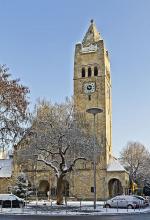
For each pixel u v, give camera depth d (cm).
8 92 4522
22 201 5150
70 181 8475
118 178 8312
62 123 5638
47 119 5662
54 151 5616
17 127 4584
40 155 5753
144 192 11550
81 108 9000
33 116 5678
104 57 9225
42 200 8031
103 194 8244
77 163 8506
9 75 4675
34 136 5469
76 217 3444
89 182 8344
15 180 7912
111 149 9494
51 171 8531
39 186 8631
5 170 9000
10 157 9556
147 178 11631
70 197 8319
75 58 9438
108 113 9281
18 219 3120
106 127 8750
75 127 5688
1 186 8806
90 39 9512
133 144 11975
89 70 9250
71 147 5494
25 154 5500
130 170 11362
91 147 5569
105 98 8919
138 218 3297
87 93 9069
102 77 9056
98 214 3869
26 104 4688
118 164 8531
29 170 8600
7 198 5066
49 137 5431
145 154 11756
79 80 9238
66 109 6025
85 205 5731
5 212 4056
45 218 3275
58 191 5566
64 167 5588
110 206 5138
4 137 4516
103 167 8419
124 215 3791
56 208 4706
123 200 5084
